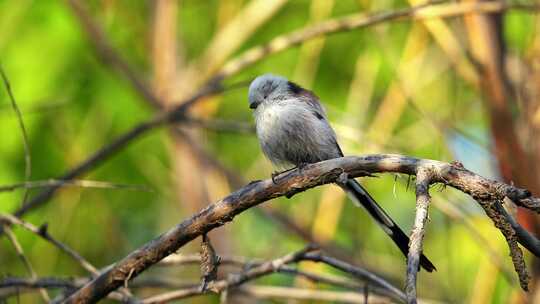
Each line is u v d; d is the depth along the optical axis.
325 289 12.12
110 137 13.36
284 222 12.44
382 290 8.98
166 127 13.23
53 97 12.34
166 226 13.84
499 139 10.48
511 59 11.37
